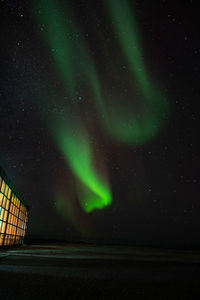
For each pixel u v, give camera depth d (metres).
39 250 20.08
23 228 27.36
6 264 9.65
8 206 17.86
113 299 5.07
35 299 4.74
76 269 9.26
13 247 21.75
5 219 17.25
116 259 14.84
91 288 6.02
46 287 5.84
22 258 12.30
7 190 17.05
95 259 14.08
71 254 17.33
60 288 5.82
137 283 6.98
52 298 4.89
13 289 5.45
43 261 11.43
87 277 7.57
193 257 20.73
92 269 9.52
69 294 5.29
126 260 14.45
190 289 6.43
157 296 5.49
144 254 22.12
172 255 22.62
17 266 9.23
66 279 7.04
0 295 4.90
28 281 6.43
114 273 8.73
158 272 9.58
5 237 17.67
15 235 22.47
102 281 7.04
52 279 6.91
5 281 6.26
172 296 5.54
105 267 10.39
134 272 9.27
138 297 5.34
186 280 7.89
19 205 22.89
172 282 7.41
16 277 6.89
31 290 5.45
